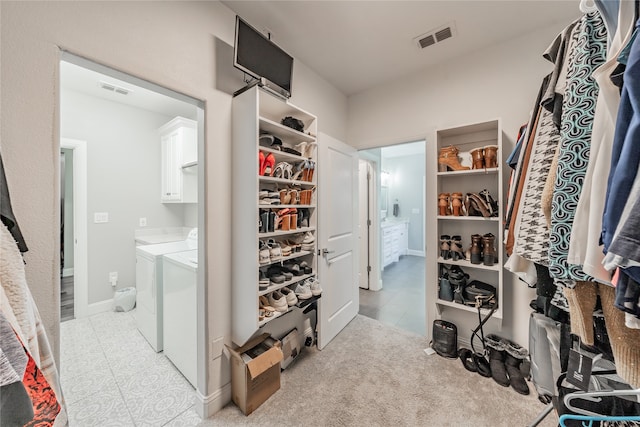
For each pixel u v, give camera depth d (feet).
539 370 4.92
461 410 4.70
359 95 8.76
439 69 7.13
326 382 5.50
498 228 6.17
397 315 9.06
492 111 6.34
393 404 4.87
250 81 5.39
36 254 2.96
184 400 5.03
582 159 2.11
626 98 1.53
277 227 5.32
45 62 3.00
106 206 9.48
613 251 1.39
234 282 5.07
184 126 9.75
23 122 2.87
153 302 6.74
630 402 2.50
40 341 2.28
